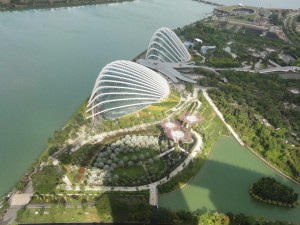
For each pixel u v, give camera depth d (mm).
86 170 165500
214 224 140125
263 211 154750
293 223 145625
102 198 145000
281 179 174750
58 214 141625
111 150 177375
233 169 178500
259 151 190875
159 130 198250
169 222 140375
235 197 160875
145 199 151250
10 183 161375
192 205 154250
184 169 171625
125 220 140000
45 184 147000
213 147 194125
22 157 178250
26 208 143750
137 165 170000
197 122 199250
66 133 186500
